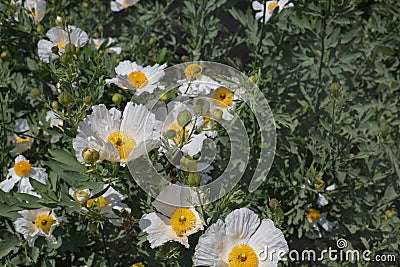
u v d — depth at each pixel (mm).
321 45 1920
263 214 1575
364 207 1867
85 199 1527
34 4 1949
